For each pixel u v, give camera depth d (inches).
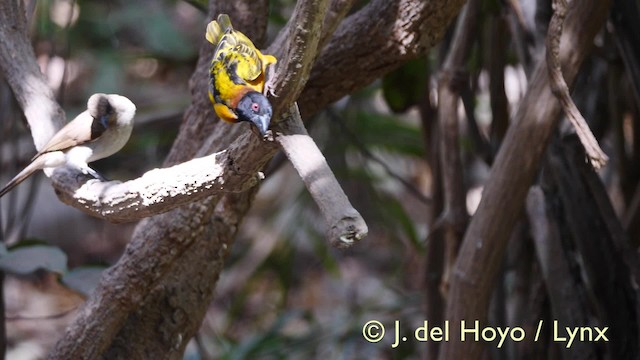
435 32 225.9
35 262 258.1
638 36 241.9
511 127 217.8
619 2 241.1
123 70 585.9
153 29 526.3
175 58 490.9
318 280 530.9
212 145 218.7
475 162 448.1
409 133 406.9
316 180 148.6
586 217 250.7
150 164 541.6
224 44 200.1
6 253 259.6
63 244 578.9
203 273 244.2
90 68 579.8
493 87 287.3
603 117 297.9
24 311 530.3
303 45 153.7
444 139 272.8
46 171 228.7
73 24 525.7
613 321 251.6
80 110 539.5
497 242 219.8
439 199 315.9
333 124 390.0
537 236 255.1
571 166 250.5
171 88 606.5
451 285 225.6
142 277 222.4
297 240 455.8
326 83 237.3
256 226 527.5
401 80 305.6
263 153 167.5
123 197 188.5
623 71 281.7
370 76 235.9
